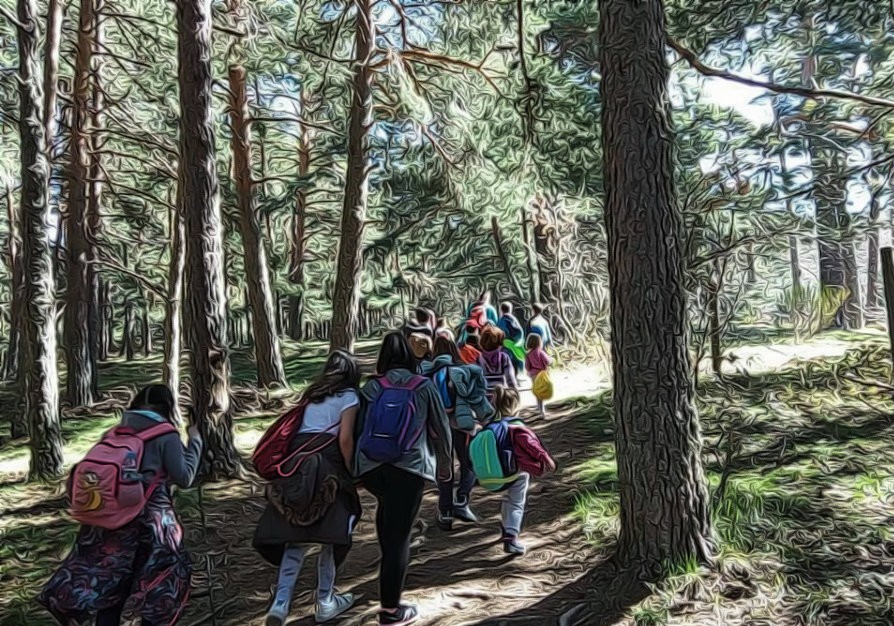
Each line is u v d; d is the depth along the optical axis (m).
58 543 6.68
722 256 7.89
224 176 16.55
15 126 13.30
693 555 4.73
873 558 4.89
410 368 4.56
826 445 7.43
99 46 14.68
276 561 4.33
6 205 21.27
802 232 7.85
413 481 4.31
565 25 9.02
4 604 5.38
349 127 15.23
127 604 5.00
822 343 12.53
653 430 4.76
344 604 4.71
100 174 17.44
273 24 14.41
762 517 5.62
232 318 28.53
